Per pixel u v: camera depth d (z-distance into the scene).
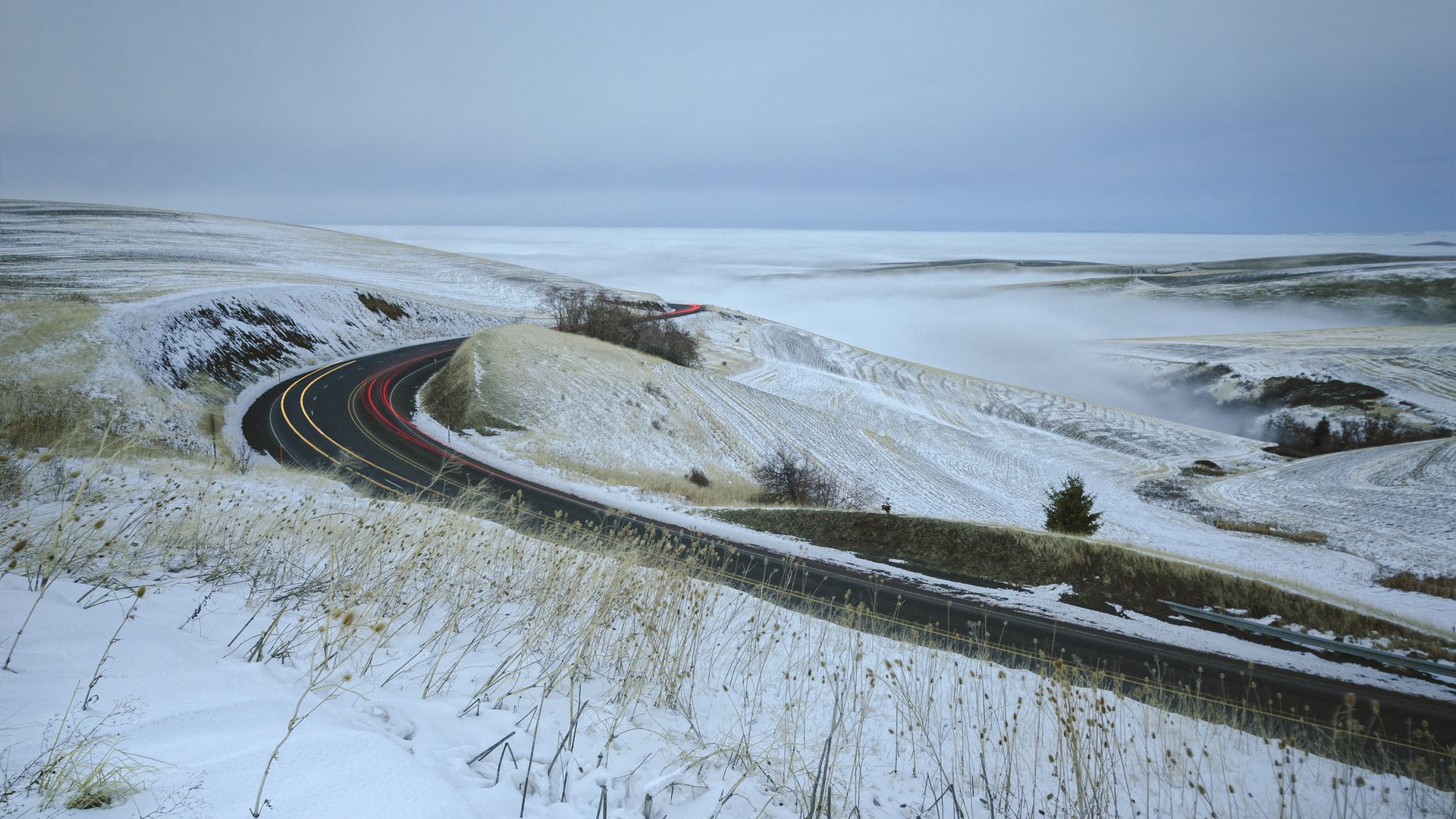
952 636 14.25
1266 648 16.17
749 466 49.34
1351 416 92.06
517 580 9.37
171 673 4.11
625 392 51.66
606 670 7.09
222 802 2.96
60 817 2.66
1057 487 60.56
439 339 72.06
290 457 30.91
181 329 42.53
